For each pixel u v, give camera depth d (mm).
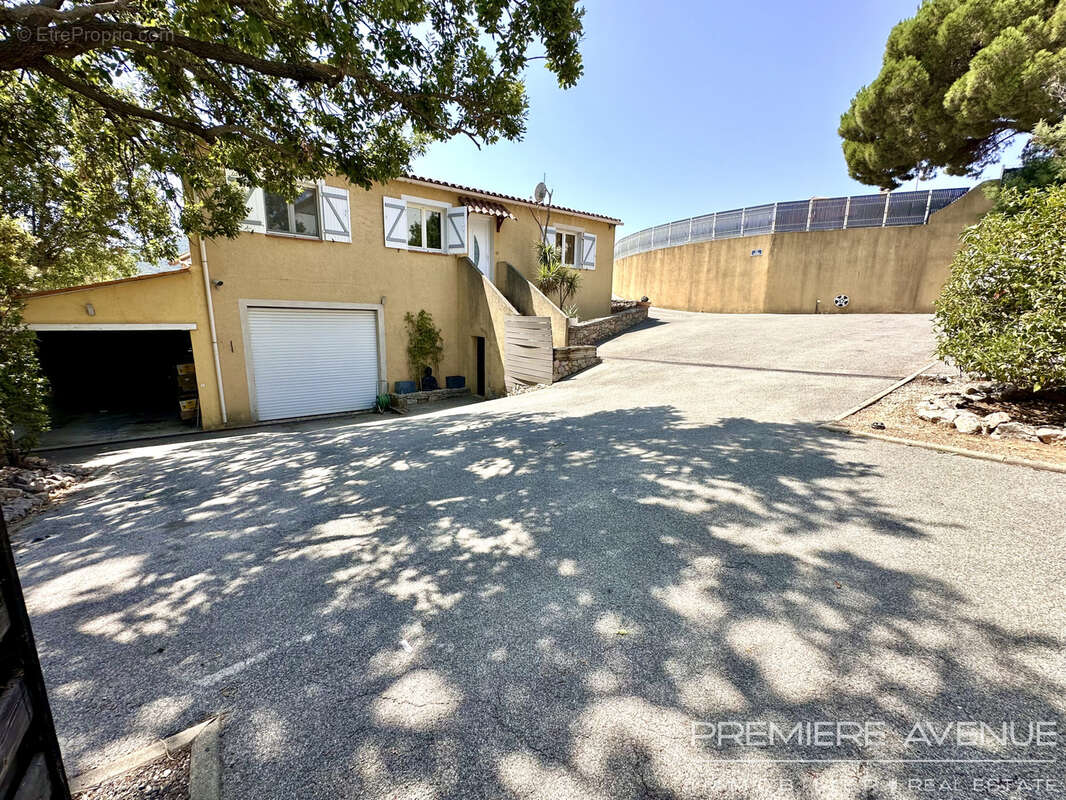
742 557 2586
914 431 4344
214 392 9000
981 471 3438
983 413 4500
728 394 6457
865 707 1582
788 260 15883
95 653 2141
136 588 2721
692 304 18859
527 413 7008
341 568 2811
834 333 9938
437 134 5090
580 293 15117
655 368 9047
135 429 9133
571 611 2236
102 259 10852
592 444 4957
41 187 7344
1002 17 9930
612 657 1911
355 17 3676
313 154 5191
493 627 2160
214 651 2117
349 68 3963
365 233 10609
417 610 2332
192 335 8695
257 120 4957
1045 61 8859
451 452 5227
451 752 1520
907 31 11664
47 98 5293
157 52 3883
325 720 1687
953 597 2117
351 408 10977
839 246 15023
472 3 4102
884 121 12594
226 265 8875
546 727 1594
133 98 5660
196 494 4492
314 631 2219
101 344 14039
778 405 5664
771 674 1755
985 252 4426
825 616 2055
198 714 1749
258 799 1387
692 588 2342
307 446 6352
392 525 3383
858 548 2582
